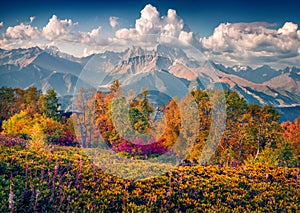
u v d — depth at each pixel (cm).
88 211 712
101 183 820
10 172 822
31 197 690
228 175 1071
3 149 1018
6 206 647
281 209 893
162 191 836
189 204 820
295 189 1039
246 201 905
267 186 1027
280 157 1552
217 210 820
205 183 942
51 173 841
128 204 758
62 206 703
